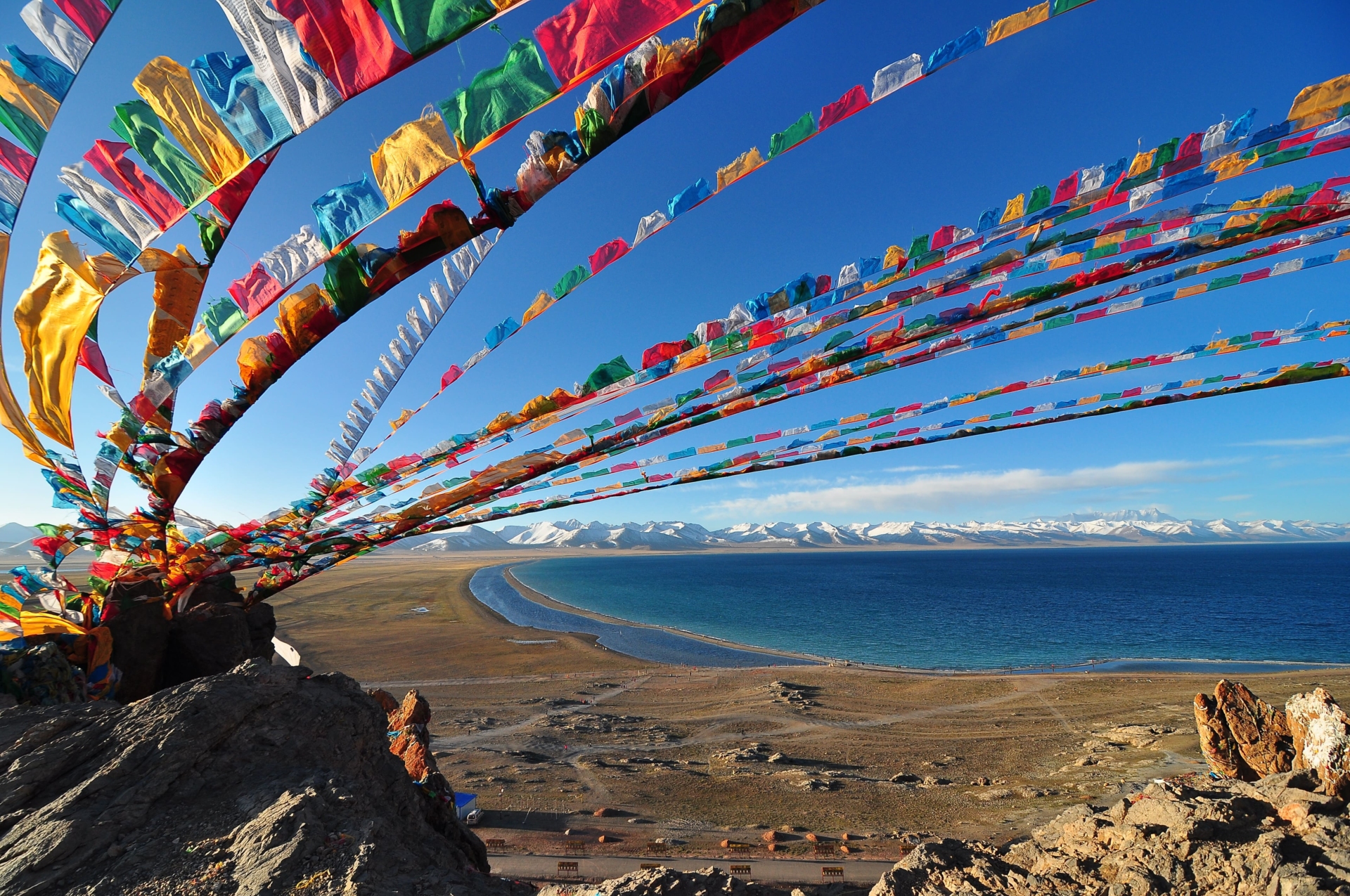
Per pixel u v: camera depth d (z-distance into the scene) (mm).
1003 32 3332
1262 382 6457
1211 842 4984
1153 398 7020
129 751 4926
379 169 3662
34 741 5102
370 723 6512
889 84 3541
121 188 3869
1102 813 5969
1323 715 8211
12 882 3850
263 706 5707
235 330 4660
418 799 6605
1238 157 4195
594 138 3682
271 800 4715
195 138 3609
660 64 3404
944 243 4711
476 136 3439
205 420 6402
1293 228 4785
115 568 8914
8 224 4117
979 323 6027
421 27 2980
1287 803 5344
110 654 8781
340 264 4488
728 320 5262
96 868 4016
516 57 3236
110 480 7105
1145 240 4984
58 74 3381
